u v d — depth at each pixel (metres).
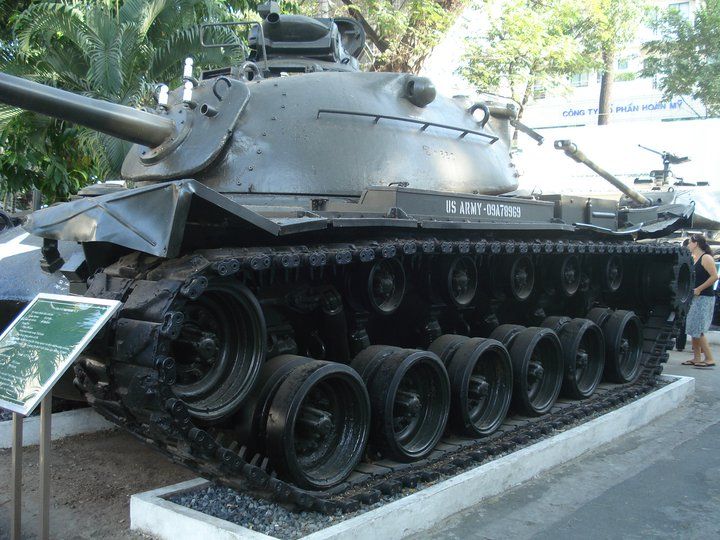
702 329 11.91
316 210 5.84
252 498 5.27
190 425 4.28
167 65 14.58
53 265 6.10
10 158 14.86
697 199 18.81
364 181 6.55
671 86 33.72
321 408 5.52
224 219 4.54
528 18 23.23
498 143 8.68
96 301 4.42
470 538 5.11
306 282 5.71
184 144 6.52
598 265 9.08
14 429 4.55
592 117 41.25
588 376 8.59
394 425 6.00
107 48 13.48
